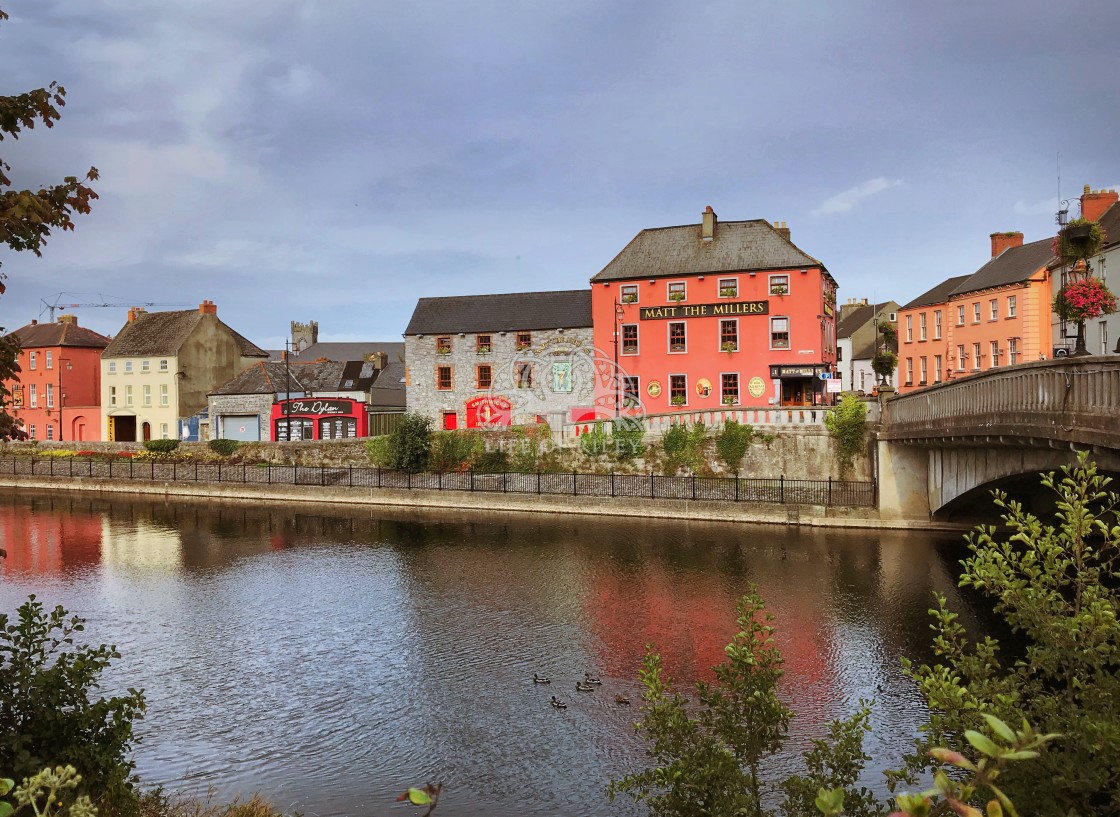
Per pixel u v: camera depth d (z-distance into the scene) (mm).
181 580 21953
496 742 11383
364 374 57031
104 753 7375
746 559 22859
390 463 38188
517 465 36625
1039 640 5035
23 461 46250
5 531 30172
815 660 14477
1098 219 36094
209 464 42594
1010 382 17453
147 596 20203
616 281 41656
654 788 9859
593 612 17953
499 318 44875
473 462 37125
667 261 41719
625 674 13961
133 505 37219
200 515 33750
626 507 30891
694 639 15805
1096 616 4543
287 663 14906
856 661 14383
